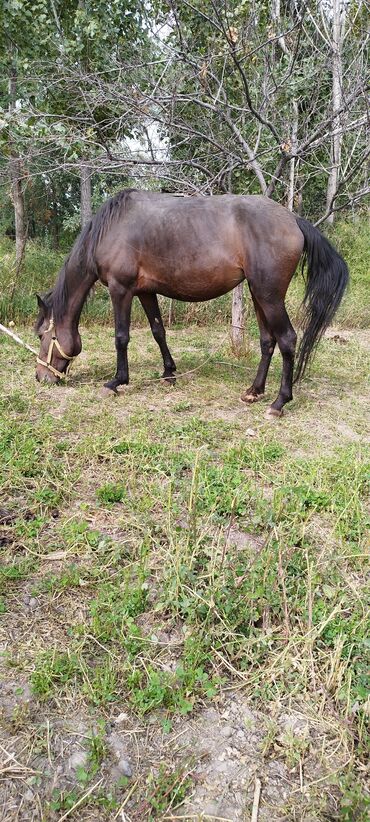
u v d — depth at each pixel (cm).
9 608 245
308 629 222
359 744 188
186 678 210
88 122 625
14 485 342
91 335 788
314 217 1303
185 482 348
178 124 597
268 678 213
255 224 440
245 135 664
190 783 176
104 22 666
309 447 423
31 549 283
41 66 699
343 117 579
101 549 284
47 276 967
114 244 480
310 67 598
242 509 320
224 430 448
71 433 428
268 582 244
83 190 964
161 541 293
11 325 741
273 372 612
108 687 205
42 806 168
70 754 185
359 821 166
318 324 460
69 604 249
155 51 656
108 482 357
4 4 745
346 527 304
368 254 1191
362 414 496
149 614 245
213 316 923
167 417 468
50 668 212
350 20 663
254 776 181
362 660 221
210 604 227
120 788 175
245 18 578
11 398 486
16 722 192
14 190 948
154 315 543
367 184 691
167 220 462
